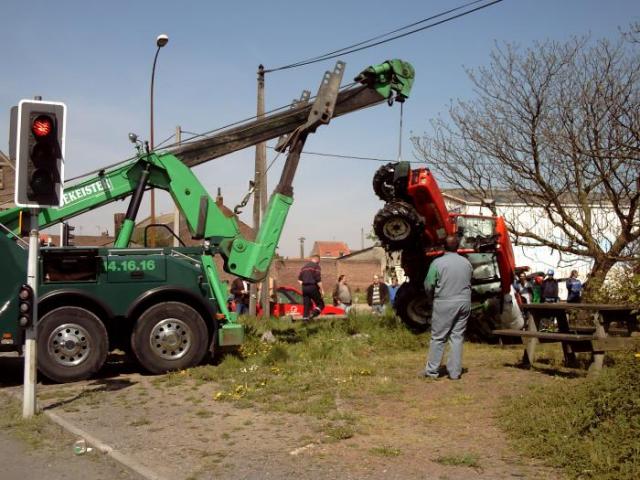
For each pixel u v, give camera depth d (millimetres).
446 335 9016
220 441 6414
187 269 10594
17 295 9695
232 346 11180
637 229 15688
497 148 16250
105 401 8391
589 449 5258
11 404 8367
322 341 12453
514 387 8148
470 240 13633
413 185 12633
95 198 11328
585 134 14930
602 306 8438
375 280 22750
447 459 5496
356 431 6527
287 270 57281
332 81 12547
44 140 7449
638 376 6113
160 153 11727
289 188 12422
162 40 15445
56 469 5844
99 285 10102
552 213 17328
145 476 5453
